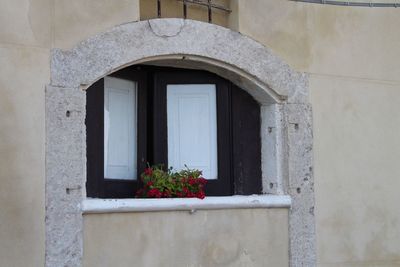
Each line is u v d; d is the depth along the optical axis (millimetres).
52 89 7582
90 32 7812
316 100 9000
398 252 9336
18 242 7316
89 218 7695
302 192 8812
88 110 7988
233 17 8648
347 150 9133
